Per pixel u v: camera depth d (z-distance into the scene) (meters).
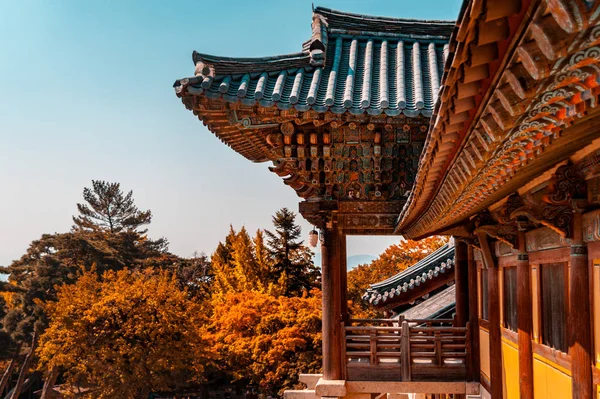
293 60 10.39
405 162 11.30
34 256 47.50
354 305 39.38
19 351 41.56
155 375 31.64
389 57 11.98
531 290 7.50
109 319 30.64
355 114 9.92
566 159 4.78
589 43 1.77
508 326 8.97
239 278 49.72
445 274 18.44
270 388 33.81
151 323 30.34
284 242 54.31
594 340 5.13
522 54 2.03
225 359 36.38
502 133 3.00
